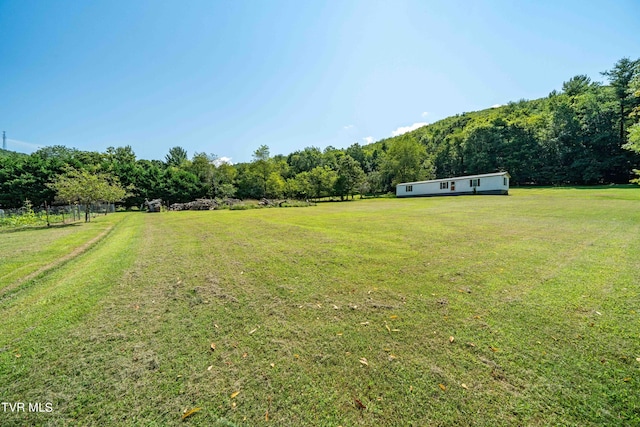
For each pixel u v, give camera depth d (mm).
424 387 2043
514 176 36750
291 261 5633
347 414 1830
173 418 1827
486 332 2766
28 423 1804
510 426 1690
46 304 3775
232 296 3934
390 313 3250
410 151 41719
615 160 29969
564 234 7426
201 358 2477
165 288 4324
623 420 1701
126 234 10523
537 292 3697
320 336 2797
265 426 1761
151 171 35250
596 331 2719
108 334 2930
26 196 27062
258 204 27953
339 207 22234
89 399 2006
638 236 6867
